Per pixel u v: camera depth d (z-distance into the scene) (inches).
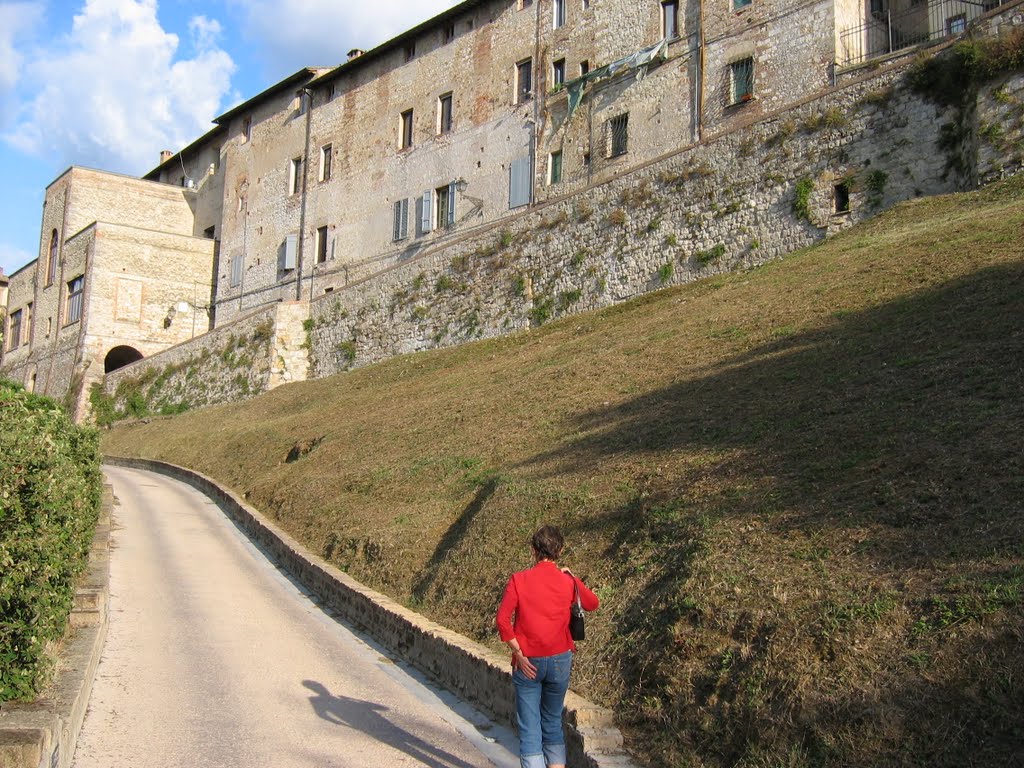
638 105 1424.7
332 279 1968.5
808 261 831.7
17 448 272.5
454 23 1782.7
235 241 2277.3
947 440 339.0
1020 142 789.9
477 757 300.2
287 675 393.7
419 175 1807.3
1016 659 213.8
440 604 440.8
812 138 962.7
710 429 466.0
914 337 494.3
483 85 1705.2
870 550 281.7
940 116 869.2
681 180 1079.6
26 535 265.6
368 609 483.8
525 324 1243.8
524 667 256.8
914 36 1248.8
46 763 231.6
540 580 264.8
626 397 620.4
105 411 2094.0
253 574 636.1
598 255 1163.3
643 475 431.8
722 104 1311.5
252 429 1290.6
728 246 1019.9
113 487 1108.5
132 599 531.2
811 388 474.6
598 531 397.7
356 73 1991.9
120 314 2251.5
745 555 306.3
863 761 209.8
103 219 2464.3
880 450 352.5
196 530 819.4
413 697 368.5
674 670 275.4
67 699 287.9
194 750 295.6
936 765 201.0
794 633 255.0
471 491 559.5
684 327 767.7
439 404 882.8
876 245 767.1
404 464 695.7
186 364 1921.8
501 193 1636.3
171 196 2546.8
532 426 639.8
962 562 257.0
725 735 244.7
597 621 331.0
